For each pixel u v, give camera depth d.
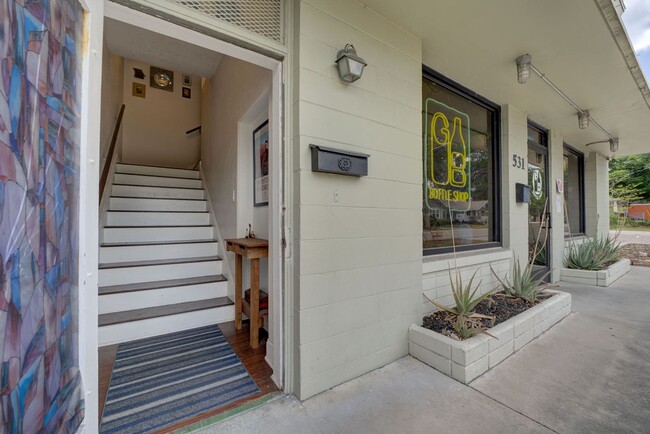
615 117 4.40
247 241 2.74
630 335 2.72
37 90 0.76
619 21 2.32
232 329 2.90
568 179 6.37
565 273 4.97
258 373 2.12
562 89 3.46
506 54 2.76
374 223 2.18
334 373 1.96
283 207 1.88
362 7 2.12
